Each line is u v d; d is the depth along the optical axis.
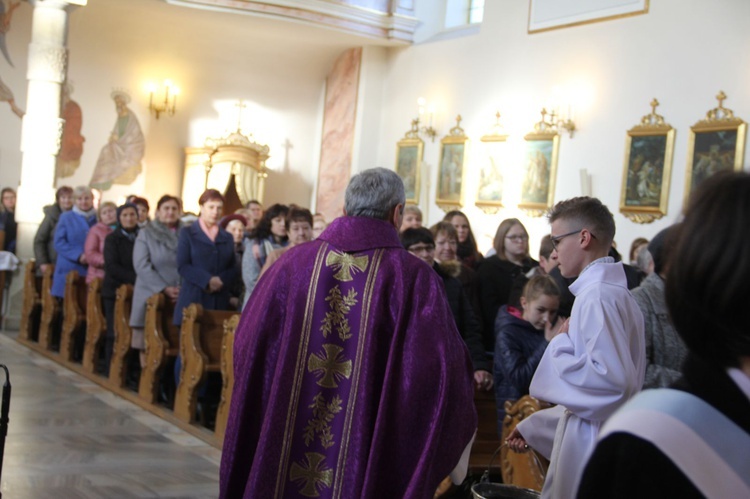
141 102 16.33
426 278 2.94
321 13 14.89
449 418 2.81
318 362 2.88
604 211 2.92
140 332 7.77
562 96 12.47
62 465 5.30
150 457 5.67
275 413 2.85
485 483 2.81
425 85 15.17
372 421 2.83
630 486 1.02
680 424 1.02
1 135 14.86
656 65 11.16
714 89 10.44
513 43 13.42
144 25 16.02
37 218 12.23
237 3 14.69
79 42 15.65
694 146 10.55
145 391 7.39
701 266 1.05
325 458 2.83
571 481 2.61
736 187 1.06
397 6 15.30
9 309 11.82
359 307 2.90
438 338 2.84
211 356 6.82
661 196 10.91
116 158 16.12
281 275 3.00
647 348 3.04
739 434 1.01
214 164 16.14
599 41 11.99
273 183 17.50
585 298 2.65
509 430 4.23
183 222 10.34
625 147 11.45
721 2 10.42
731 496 0.98
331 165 17.12
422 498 2.69
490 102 13.74
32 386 7.74
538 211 12.66
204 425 6.86
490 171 13.58
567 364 2.58
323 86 17.61
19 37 14.91
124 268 8.38
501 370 4.72
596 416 2.55
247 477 2.94
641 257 5.02
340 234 3.00
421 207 14.86
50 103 12.40
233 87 17.12
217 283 6.96
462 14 15.56
